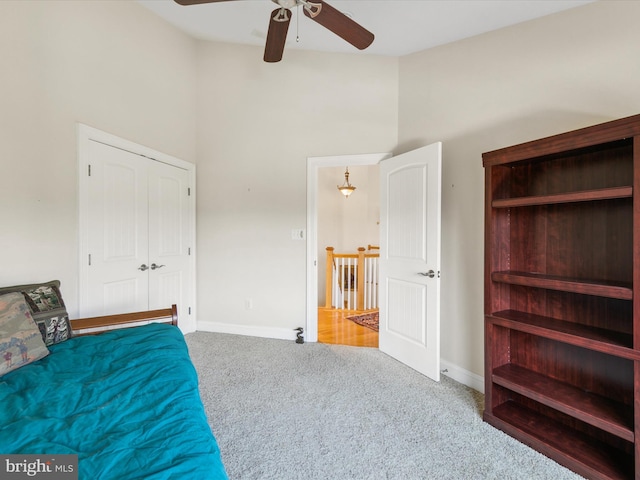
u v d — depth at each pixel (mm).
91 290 2369
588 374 1664
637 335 1297
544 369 1843
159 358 1458
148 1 2750
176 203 3316
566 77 1895
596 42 1784
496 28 2229
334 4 2152
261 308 3434
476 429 1793
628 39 1679
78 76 2281
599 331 1552
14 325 1427
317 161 3236
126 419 979
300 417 1897
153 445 854
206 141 3576
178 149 3336
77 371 1348
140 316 2025
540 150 1604
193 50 3531
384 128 3039
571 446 1555
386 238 2922
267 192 3402
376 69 3061
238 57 3465
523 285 1793
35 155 2006
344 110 3160
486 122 2279
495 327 1907
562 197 1521
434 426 1817
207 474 763
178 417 1000
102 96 2473
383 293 2965
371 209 7148
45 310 1672
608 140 1374
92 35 2389
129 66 2723
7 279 1863
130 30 2729
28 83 1966
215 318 3576
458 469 1480
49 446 833
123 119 2670
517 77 2113
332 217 7250
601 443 1576
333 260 5305
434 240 2389
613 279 1563
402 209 2725
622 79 1697
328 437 1709
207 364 2676
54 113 2117
